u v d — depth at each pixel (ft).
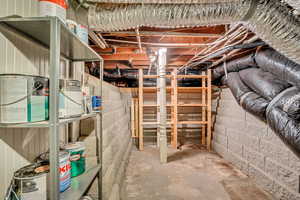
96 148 4.79
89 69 8.21
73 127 4.65
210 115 11.84
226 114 10.50
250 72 7.71
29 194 2.31
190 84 12.59
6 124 2.13
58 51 2.28
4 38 2.51
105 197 4.87
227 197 6.39
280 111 5.66
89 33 5.13
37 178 2.35
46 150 3.56
